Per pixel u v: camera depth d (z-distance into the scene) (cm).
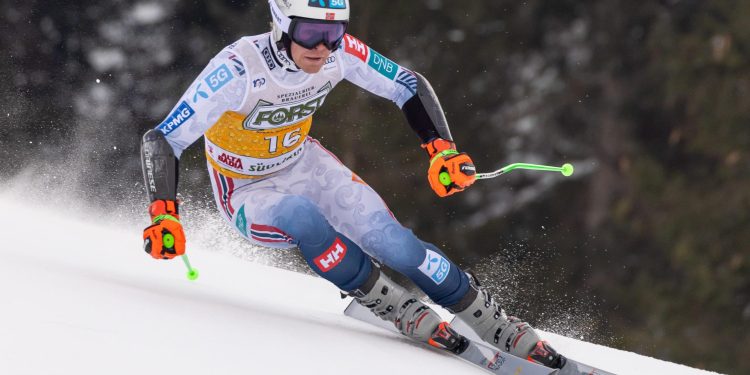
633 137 5075
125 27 5641
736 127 4959
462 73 5119
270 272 1836
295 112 1291
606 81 5119
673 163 5034
